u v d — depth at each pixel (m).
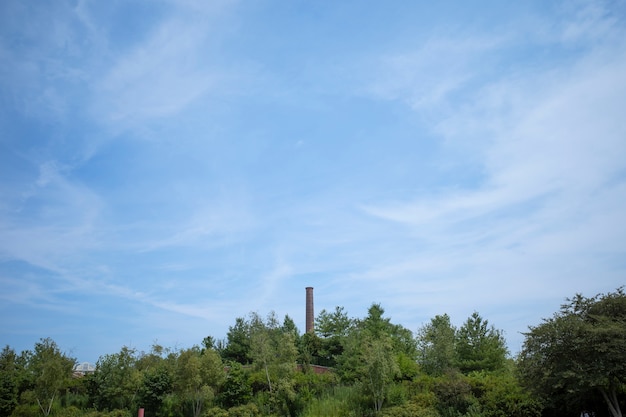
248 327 59.34
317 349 59.97
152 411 45.44
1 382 47.16
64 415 44.75
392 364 41.59
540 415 31.98
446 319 56.16
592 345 28.42
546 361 30.45
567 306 32.50
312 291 79.25
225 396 44.53
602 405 31.53
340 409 40.22
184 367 45.34
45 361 48.91
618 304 31.09
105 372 49.44
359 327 57.72
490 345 49.91
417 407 36.25
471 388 38.72
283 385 42.19
